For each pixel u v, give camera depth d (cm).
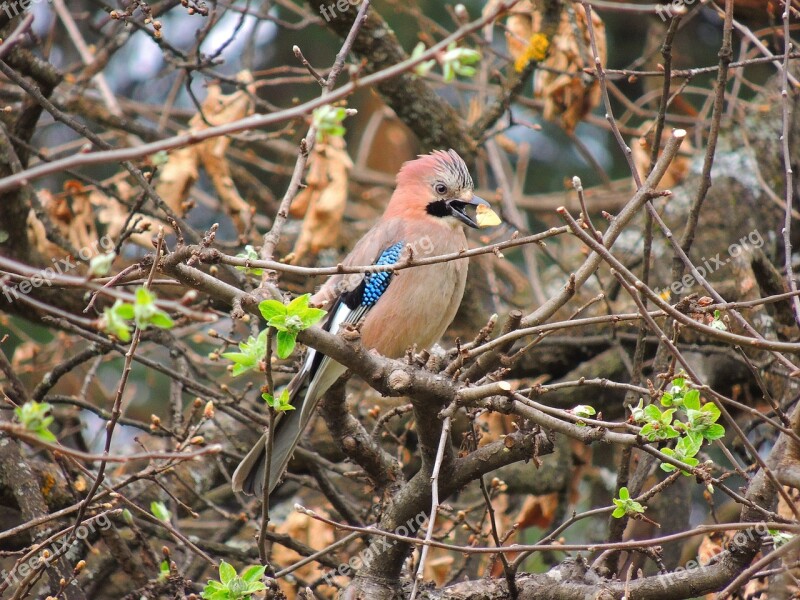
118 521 968
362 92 1808
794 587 704
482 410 749
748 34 852
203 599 691
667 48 797
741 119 1214
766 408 1144
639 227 1382
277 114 445
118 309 407
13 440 878
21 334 1346
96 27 1216
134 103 1469
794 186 1217
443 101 1187
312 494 1308
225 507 1323
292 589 1027
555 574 736
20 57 1022
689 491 1105
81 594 781
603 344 1191
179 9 1700
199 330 1317
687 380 631
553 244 1565
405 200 1040
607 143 1744
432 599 721
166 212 911
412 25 1616
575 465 1151
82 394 1105
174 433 926
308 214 1077
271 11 1717
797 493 761
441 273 980
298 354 955
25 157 1088
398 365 650
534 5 1117
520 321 665
